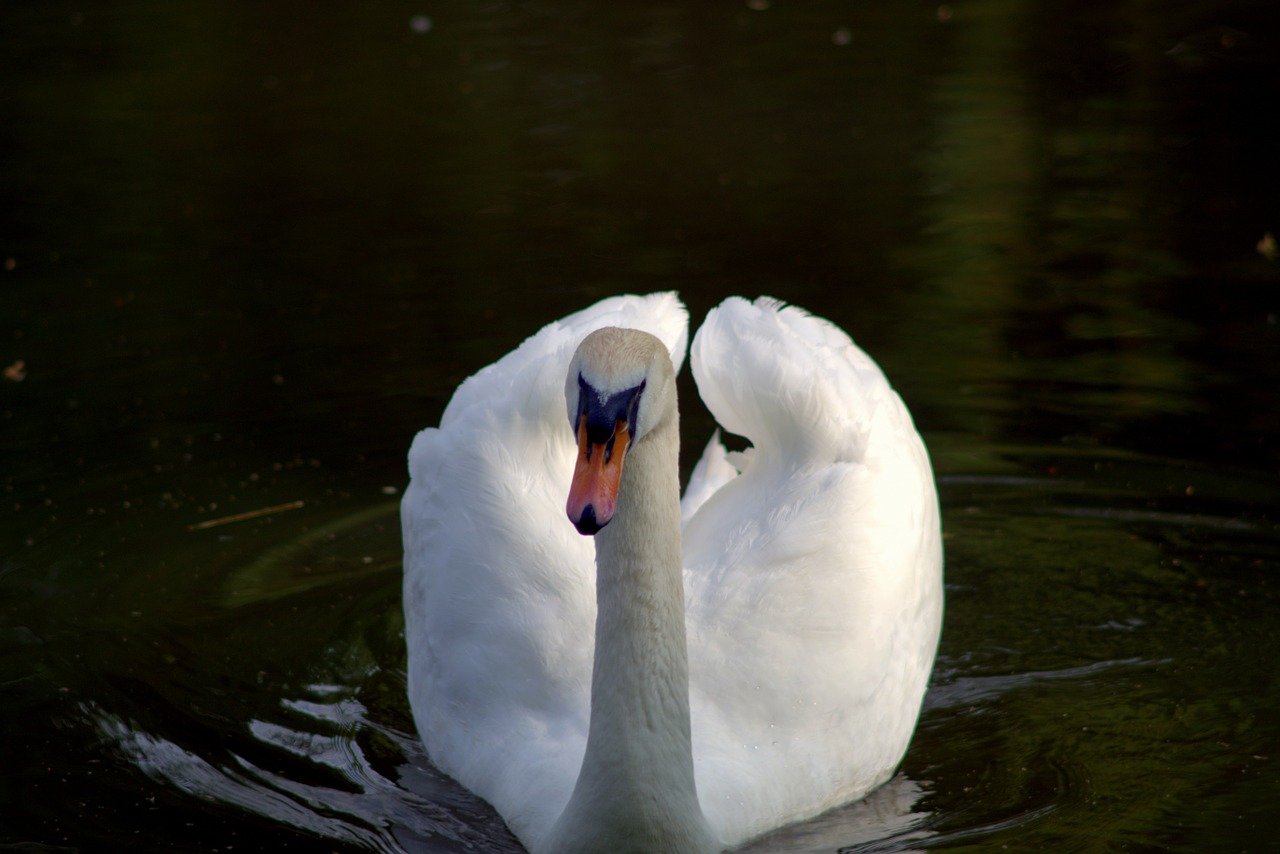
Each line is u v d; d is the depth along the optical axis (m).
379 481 13.59
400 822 8.86
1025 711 10.22
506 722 9.20
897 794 9.25
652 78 25.45
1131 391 14.80
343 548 12.58
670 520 7.62
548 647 9.32
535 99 24.55
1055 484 13.39
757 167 21.39
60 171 21.48
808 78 25.20
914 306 16.77
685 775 7.86
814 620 9.32
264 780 9.35
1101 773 9.31
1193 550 12.30
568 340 10.18
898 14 28.88
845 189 20.47
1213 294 16.77
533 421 10.09
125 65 26.22
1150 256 17.86
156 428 14.39
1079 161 21.05
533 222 19.59
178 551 12.41
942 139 22.22
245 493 13.34
